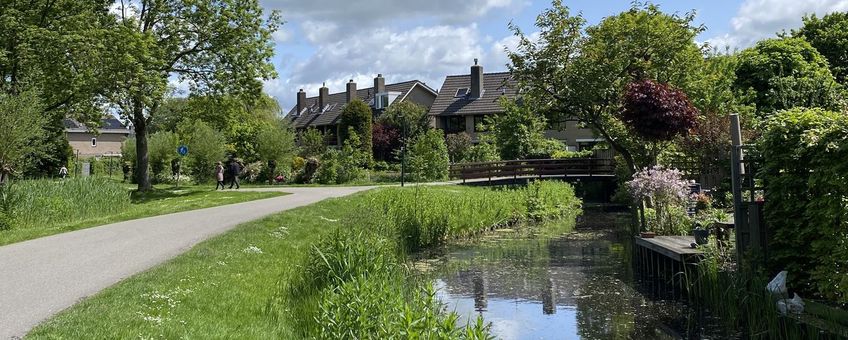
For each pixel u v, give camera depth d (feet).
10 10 82.53
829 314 25.18
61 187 65.98
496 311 34.04
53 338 19.89
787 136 28.09
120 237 44.70
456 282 41.57
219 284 29.09
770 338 27.14
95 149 258.78
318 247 35.53
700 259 34.99
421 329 19.42
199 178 140.67
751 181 31.63
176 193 97.86
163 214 62.23
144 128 101.40
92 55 86.07
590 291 38.52
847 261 24.67
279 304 27.58
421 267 46.88
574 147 163.84
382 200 66.28
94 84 86.99
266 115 187.83
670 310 33.60
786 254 28.91
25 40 82.64
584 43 83.35
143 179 101.30
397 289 29.76
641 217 46.03
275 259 37.81
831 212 25.17
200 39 101.40
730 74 100.63
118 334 20.39
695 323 30.99
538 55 84.17
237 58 101.35
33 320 22.80
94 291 27.43
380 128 185.16
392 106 190.19
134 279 28.94
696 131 70.28
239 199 80.18
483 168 107.34
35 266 33.53
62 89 85.40
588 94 79.61
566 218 81.05
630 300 36.09
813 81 88.38
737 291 29.91
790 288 28.91
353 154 133.59
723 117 72.43
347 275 30.83
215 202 76.28
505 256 51.85
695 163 72.33
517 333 29.91
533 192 85.10
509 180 107.86
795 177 27.96
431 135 127.13
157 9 99.35
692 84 82.17
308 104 254.27
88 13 89.66
